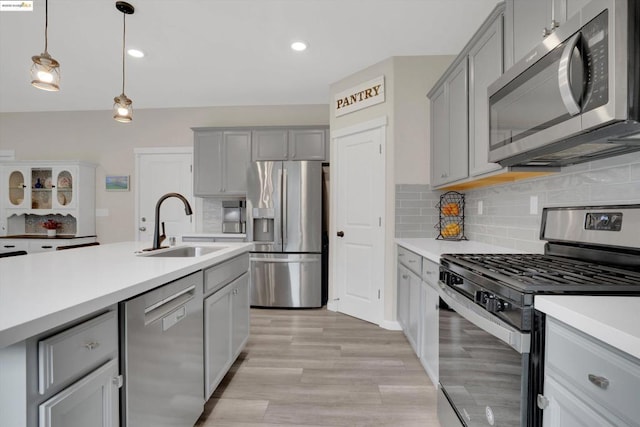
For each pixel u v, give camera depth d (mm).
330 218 3656
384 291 3059
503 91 1452
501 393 1003
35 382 737
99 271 1291
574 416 751
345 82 3580
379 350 2545
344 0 2309
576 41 951
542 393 877
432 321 1904
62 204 4516
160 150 4703
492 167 1777
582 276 1071
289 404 1845
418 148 2992
